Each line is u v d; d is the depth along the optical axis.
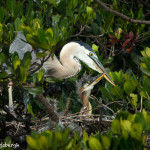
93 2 12.33
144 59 9.10
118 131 6.30
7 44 8.79
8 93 9.62
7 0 9.88
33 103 9.84
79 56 11.26
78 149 6.08
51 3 10.97
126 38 11.23
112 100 9.89
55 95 11.12
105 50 11.90
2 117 8.41
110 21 11.34
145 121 6.27
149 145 7.54
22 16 10.08
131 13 11.97
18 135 8.37
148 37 12.09
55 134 5.82
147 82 8.73
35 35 8.38
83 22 11.25
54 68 11.09
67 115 9.59
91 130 8.83
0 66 7.64
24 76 7.70
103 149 5.82
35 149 6.01
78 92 10.95
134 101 8.99
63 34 9.11
